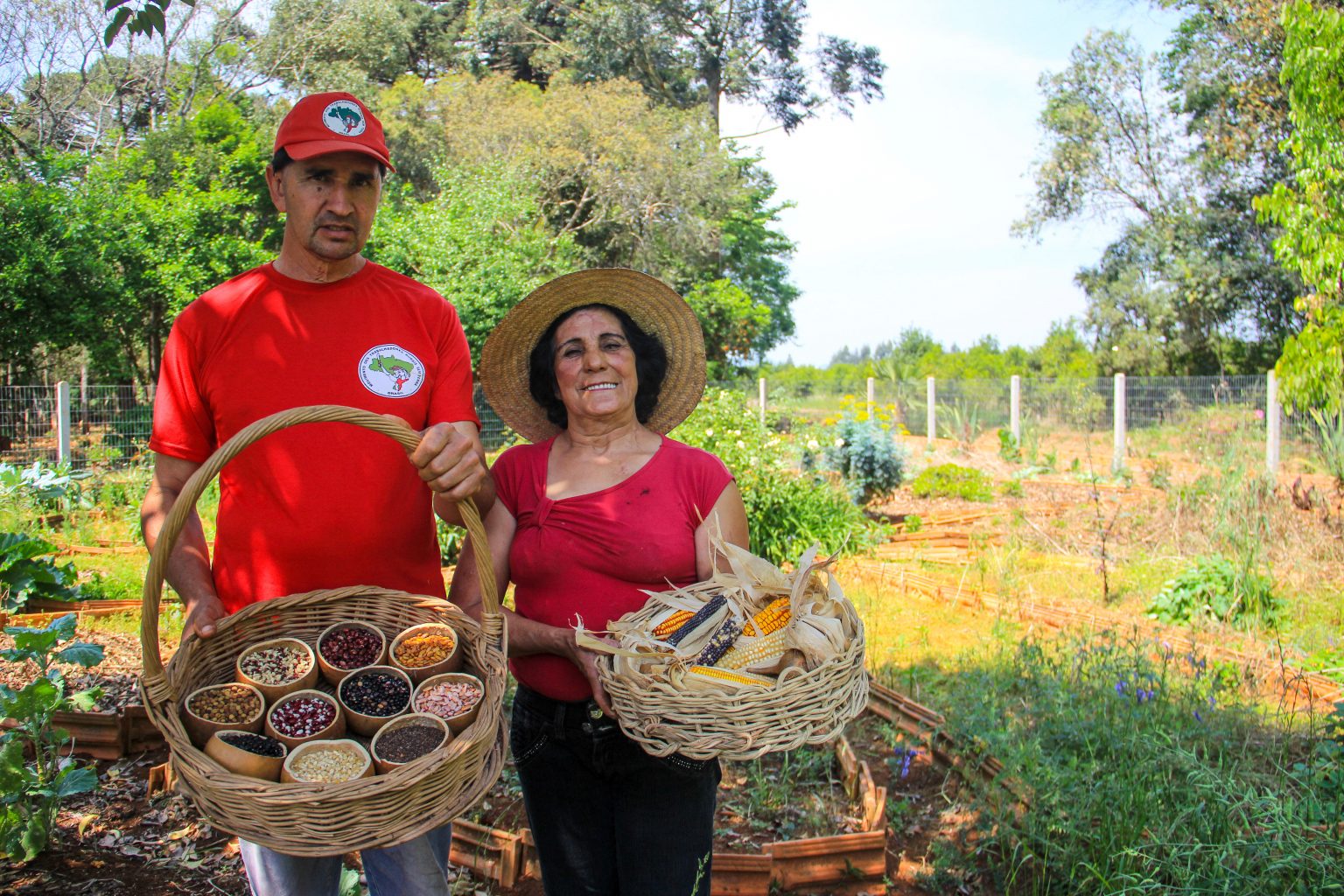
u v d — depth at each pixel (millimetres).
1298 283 23516
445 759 1889
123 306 16906
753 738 2102
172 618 6359
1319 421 10445
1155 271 26250
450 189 22812
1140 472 15000
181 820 3961
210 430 2506
